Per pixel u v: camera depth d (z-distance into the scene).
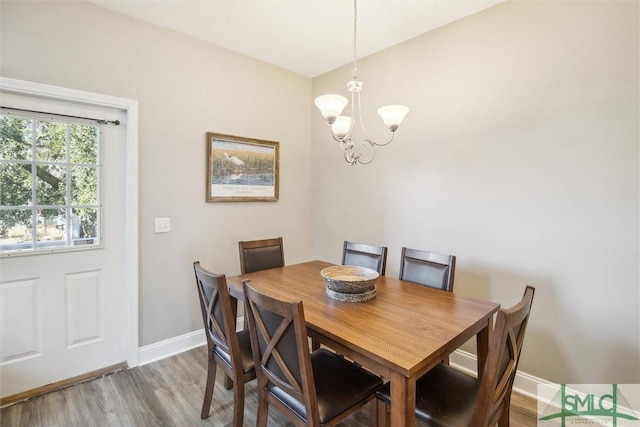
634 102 1.76
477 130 2.38
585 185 1.93
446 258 2.06
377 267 2.40
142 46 2.48
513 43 2.19
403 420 1.16
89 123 2.31
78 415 1.94
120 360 2.50
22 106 2.06
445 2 2.25
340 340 1.35
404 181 2.85
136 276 2.48
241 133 3.10
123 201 2.48
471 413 1.32
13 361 2.09
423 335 1.37
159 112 2.57
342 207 3.41
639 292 1.78
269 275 2.31
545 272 2.09
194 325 2.83
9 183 2.05
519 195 2.19
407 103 2.81
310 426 1.31
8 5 1.96
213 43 2.87
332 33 2.69
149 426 1.86
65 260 2.26
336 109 1.80
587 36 1.90
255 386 2.27
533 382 2.15
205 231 2.88
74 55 2.18
